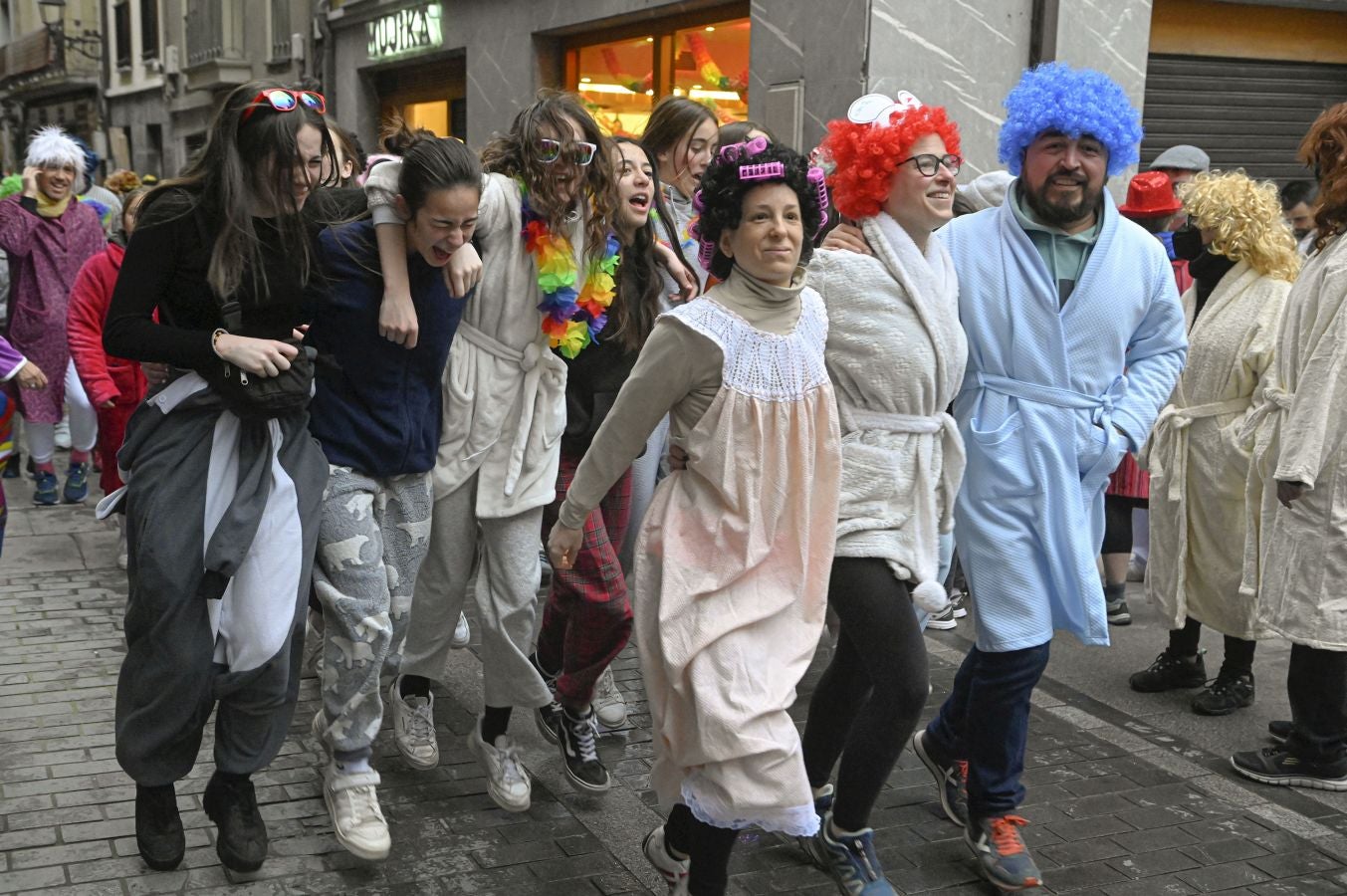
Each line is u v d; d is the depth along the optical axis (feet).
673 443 9.28
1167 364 11.35
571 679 12.04
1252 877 11.39
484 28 38.42
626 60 33.99
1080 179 10.73
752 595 9.12
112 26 83.41
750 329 8.91
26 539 21.26
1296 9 31.17
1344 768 13.24
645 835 11.58
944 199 10.18
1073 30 27.86
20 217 22.80
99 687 14.58
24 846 10.77
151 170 79.77
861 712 10.34
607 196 11.44
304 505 10.02
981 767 11.03
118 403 19.74
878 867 10.53
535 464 11.56
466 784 12.50
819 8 26.86
